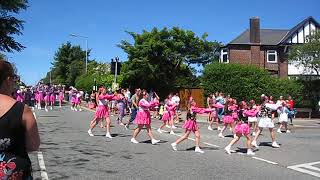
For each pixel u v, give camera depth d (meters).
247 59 48.78
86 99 51.72
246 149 14.17
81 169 9.53
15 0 44.50
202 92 38.25
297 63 39.94
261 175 9.58
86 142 14.18
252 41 48.78
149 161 10.91
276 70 48.50
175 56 40.53
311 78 37.41
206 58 42.50
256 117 15.13
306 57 36.00
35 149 3.90
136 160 11.00
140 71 39.50
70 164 10.09
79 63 90.62
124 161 10.77
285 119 22.41
